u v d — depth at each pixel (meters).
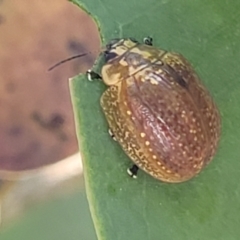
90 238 0.05
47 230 0.05
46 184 0.05
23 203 0.05
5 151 0.05
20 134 0.05
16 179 0.05
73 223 0.05
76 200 0.05
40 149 0.05
